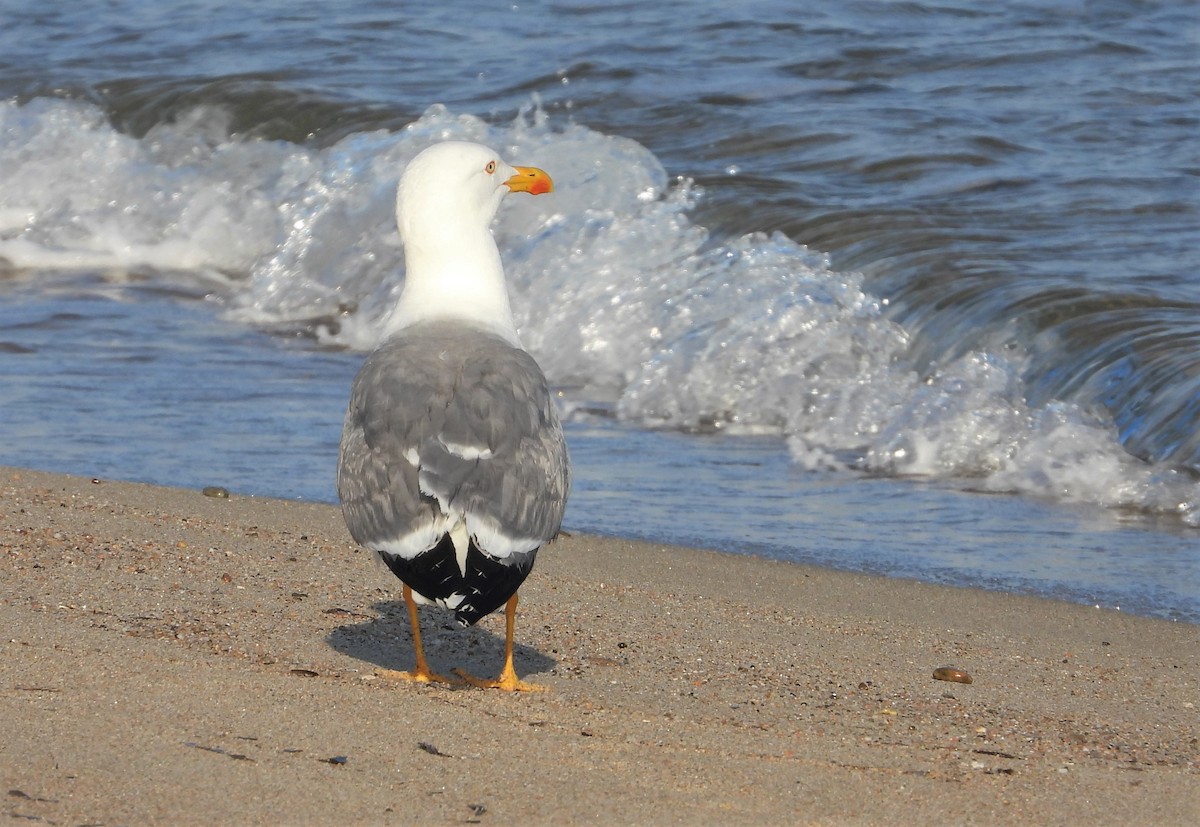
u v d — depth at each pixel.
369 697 6.90
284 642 8.10
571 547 10.99
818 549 11.25
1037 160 20.06
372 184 20.88
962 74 23.80
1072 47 24.92
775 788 6.02
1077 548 11.44
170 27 28.83
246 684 6.94
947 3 27.42
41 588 8.71
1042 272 16.14
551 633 8.89
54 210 22.42
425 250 8.47
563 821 5.48
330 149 22.17
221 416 14.65
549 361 16.89
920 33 25.88
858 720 7.44
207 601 8.77
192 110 23.73
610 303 17.17
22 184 22.92
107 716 6.29
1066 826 5.83
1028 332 15.00
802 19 26.73
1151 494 12.53
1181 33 25.77
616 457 13.90
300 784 5.68
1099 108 22.03
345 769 5.88
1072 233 17.42
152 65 26.41
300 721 6.43
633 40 25.89
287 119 23.14
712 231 18.31
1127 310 15.02
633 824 5.50
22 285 20.27
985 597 10.23
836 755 6.61
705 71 24.17
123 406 14.95
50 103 24.56
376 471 7.11
